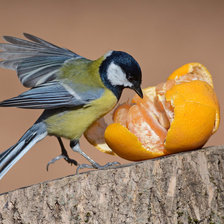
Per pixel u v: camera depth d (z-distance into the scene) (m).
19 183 3.61
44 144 3.67
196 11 4.83
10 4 4.96
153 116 3.44
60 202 3.38
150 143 3.42
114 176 3.38
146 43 4.21
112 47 4.13
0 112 3.72
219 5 4.96
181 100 3.39
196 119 3.39
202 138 3.39
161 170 3.38
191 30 4.43
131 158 3.40
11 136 3.66
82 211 3.38
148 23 4.59
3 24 4.42
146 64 3.87
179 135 3.39
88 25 4.54
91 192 3.38
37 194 3.39
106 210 3.38
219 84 3.75
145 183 3.38
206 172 3.38
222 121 3.69
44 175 3.62
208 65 3.84
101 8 4.97
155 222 3.38
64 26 4.48
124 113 3.45
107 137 3.40
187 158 3.38
